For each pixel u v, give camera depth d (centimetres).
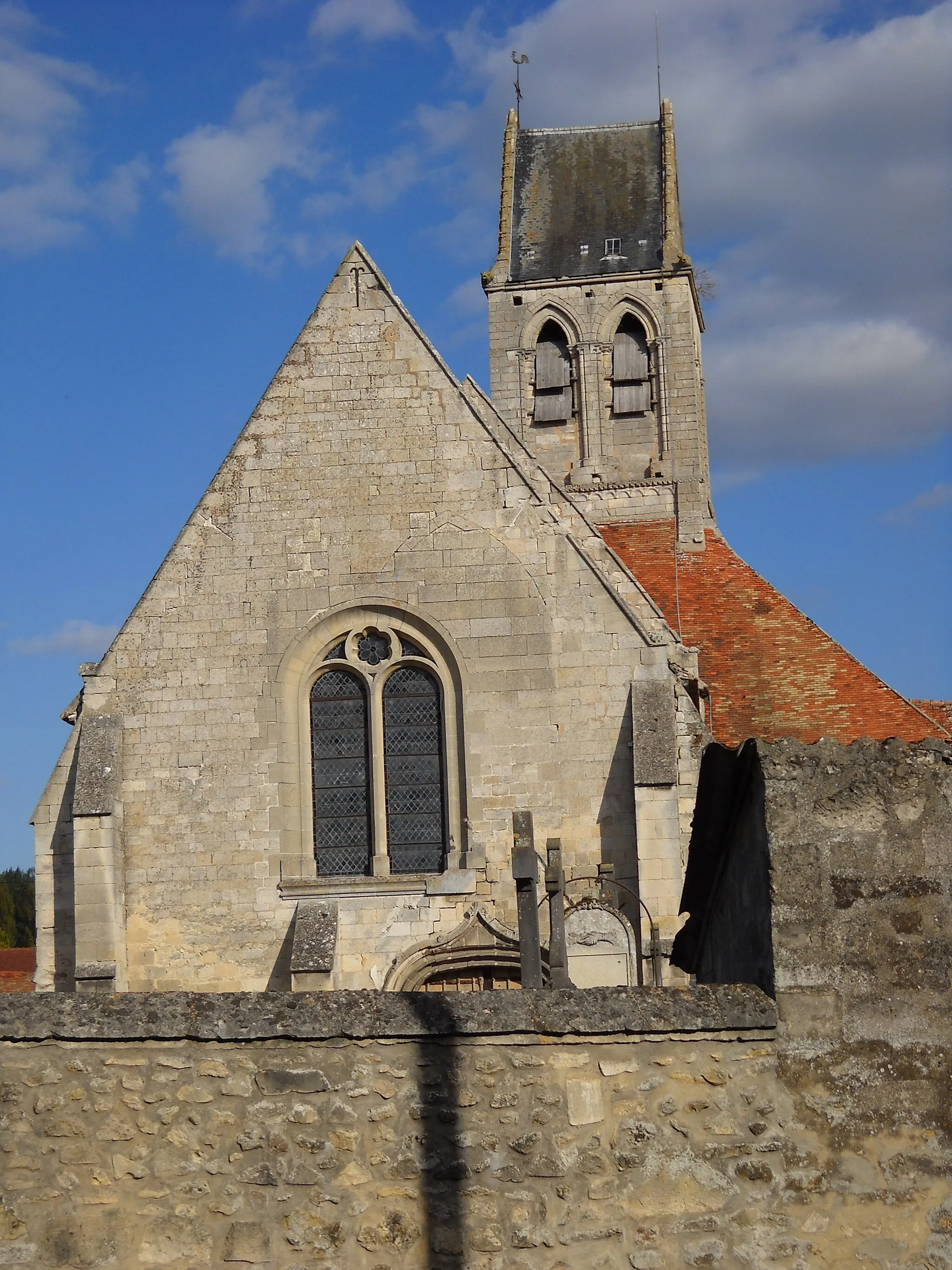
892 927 1224
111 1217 1209
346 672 3266
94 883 3112
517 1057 1215
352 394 3303
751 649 3722
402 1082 1216
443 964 3089
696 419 4816
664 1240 1187
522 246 5066
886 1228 1184
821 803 1244
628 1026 1212
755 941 1302
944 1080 1202
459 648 3200
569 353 4947
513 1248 1188
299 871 3161
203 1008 1240
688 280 4909
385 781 3216
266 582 3253
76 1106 1225
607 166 5188
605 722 3139
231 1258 1198
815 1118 1202
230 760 3197
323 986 3000
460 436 3266
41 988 3216
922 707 3962
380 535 3253
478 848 3117
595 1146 1201
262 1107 1218
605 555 3419
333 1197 1202
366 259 3350
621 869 3083
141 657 3241
